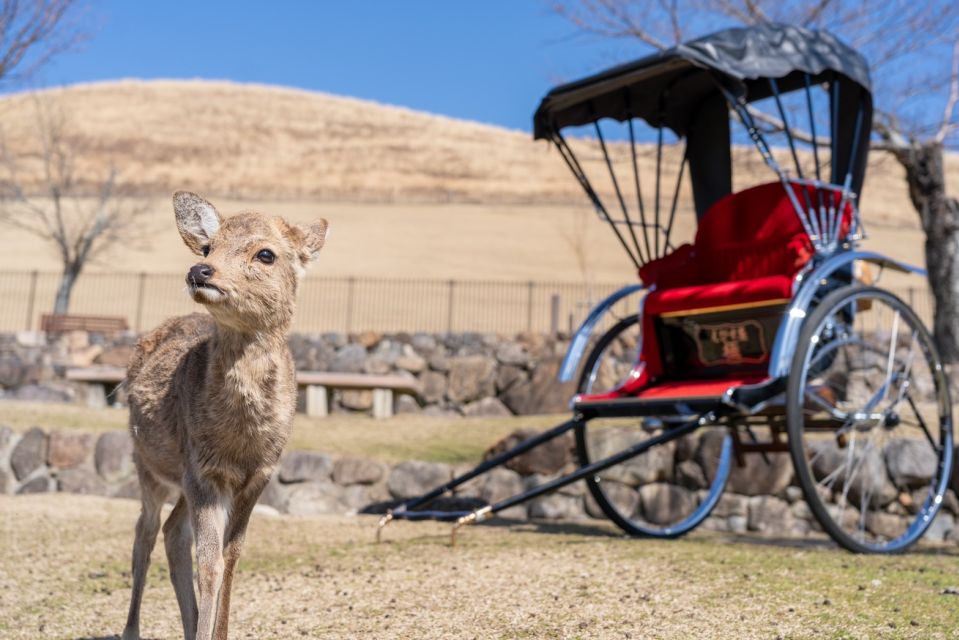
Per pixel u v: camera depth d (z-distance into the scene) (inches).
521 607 185.2
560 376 304.3
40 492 422.3
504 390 586.9
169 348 171.3
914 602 183.5
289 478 398.0
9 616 196.4
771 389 255.8
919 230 1975.9
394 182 2436.0
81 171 2249.0
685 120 341.7
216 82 3580.2
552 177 2486.5
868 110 296.4
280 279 148.4
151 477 173.2
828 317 262.2
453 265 1514.5
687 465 370.6
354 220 1904.5
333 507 392.2
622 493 377.1
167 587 227.1
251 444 149.0
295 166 2551.7
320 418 520.4
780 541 315.0
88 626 189.8
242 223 150.9
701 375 299.4
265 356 148.3
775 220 284.8
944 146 605.6
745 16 605.3
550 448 386.3
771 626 166.9
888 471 346.6
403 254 1587.1
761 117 537.0
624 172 2409.0
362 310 1146.7
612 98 324.8
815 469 354.9
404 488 390.6
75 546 276.4
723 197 321.4
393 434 468.4
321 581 221.1
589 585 201.8
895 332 287.6
